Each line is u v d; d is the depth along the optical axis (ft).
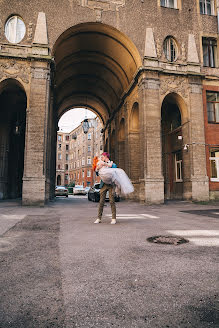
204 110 52.03
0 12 44.65
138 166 59.67
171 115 63.41
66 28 46.93
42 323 5.40
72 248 11.86
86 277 8.15
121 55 57.26
